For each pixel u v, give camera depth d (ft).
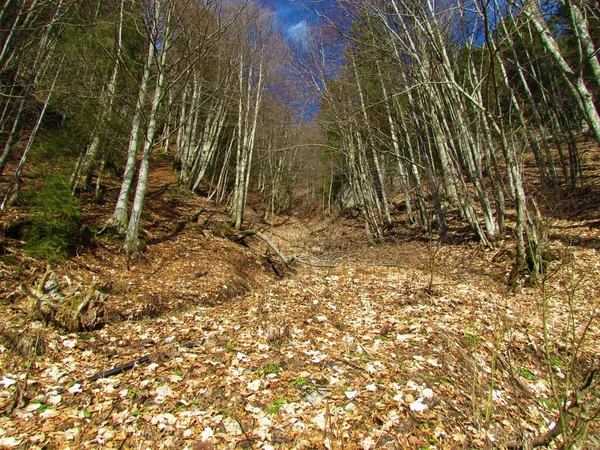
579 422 6.92
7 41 24.80
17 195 30.94
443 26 31.17
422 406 10.26
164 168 71.77
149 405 10.93
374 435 9.21
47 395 11.42
